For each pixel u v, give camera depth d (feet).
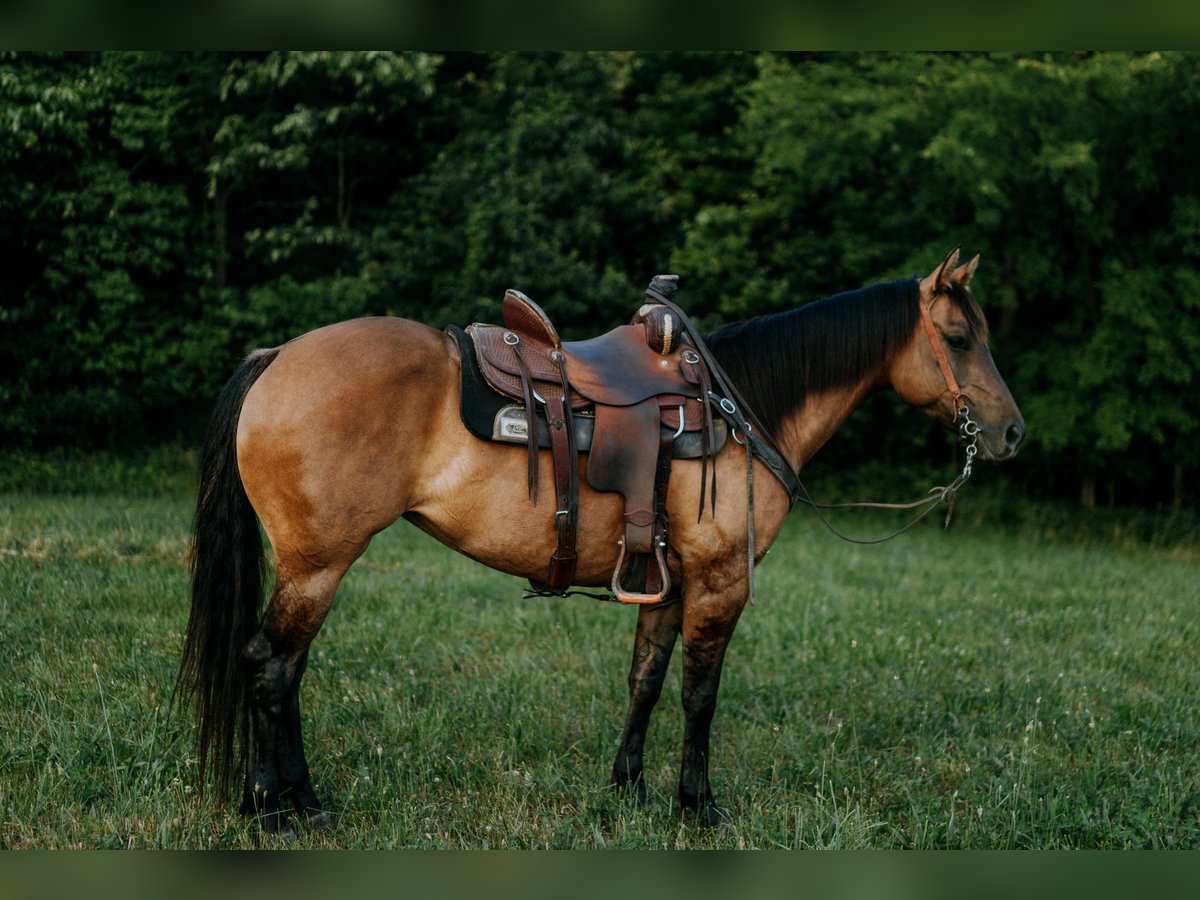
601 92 42.91
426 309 41.29
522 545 10.04
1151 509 42.73
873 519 39.04
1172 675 17.17
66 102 33.88
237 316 38.63
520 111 41.65
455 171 41.32
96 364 36.50
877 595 22.58
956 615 20.84
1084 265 36.81
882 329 11.49
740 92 42.11
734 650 17.38
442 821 10.38
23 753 10.77
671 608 11.23
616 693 14.66
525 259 37.86
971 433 11.55
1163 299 34.71
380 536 27.81
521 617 18.52
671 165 43.29
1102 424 35.06
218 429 9.81
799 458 11.55
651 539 10.11
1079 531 38.22
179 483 34.24
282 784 10.09
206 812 9.93
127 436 38.22
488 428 9.65
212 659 9.68
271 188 43.70
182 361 38.58
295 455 9.32
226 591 9.76
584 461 10.09
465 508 9.84
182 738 11.52
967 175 34.06
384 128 45.42
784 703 14.56
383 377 9.46
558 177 39.78
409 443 9.58
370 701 13.39
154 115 36.73
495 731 12.98
